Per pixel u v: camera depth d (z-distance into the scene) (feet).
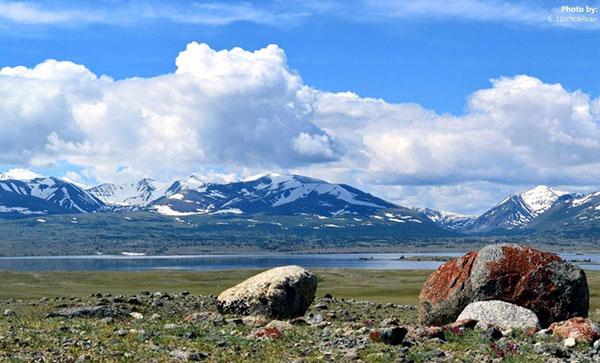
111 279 357.61
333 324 107.65
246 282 127.44
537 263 111.86
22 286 298.56
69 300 151.84
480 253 115.03
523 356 74.02
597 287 272.72
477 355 74.79
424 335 87.25
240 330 92.79
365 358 71.82
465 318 100.68
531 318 98.78
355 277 387.14
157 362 67.00
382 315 143.02
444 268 118.32
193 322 104.58
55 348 72.49
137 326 94.99
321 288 304.50
